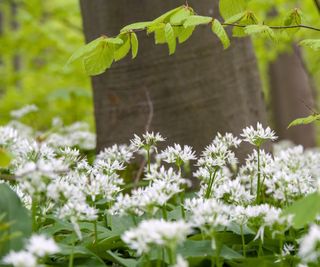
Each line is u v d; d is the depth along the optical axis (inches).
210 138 172.1
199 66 172.1
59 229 106.9
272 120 477.4
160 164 170.4
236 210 95.2
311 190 116.1
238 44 178.7
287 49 367.9
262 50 365.7
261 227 92.8
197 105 172.1
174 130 172.7
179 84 172.1
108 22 173.6
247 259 95.0
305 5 348.5
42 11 429.7
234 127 174.1
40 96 384.8
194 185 169.0
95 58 114.1
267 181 118.7
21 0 416.8
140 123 175.0
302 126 465.1
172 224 73.9
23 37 396.2
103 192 105.3
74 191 92.2
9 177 93.9
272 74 472.4
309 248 74.1
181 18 107.9
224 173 135.0
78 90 323.9
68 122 386.3
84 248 96.7
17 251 87.0
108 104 180.4
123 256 107.6
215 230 96.0
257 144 119.5
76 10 427.5
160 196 91.0
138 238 75.2
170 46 107.2
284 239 99.7
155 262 93.2
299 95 459.5
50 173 88.6
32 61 438.9
